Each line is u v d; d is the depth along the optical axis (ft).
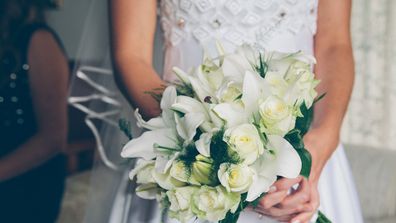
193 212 3.32
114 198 4.82
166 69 4.59
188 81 3.57
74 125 13.98
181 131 3.33
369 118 10.20
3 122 6.65
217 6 4.40
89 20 5.41
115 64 4.34
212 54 4.42
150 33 4.47
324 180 4.70
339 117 4.25
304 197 3.65
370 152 8.44
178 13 4.50
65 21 15.67
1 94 6.63
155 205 4.40
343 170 4.91
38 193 6.79
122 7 4.43
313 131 4.10
